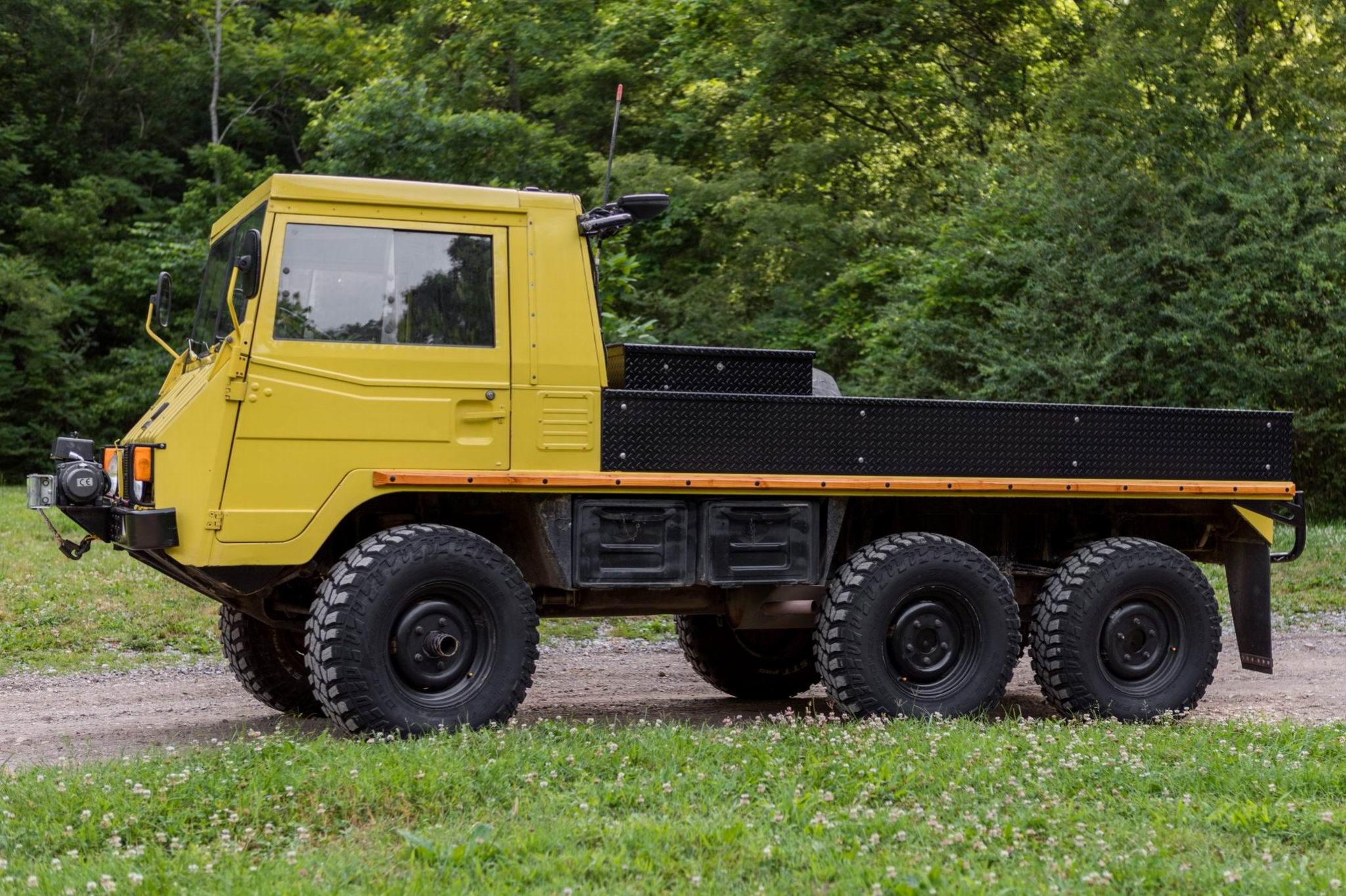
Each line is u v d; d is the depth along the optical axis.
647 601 7.27
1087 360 19.48
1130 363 19.47
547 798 4.81
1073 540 7.99
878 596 6.87
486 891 3.81
